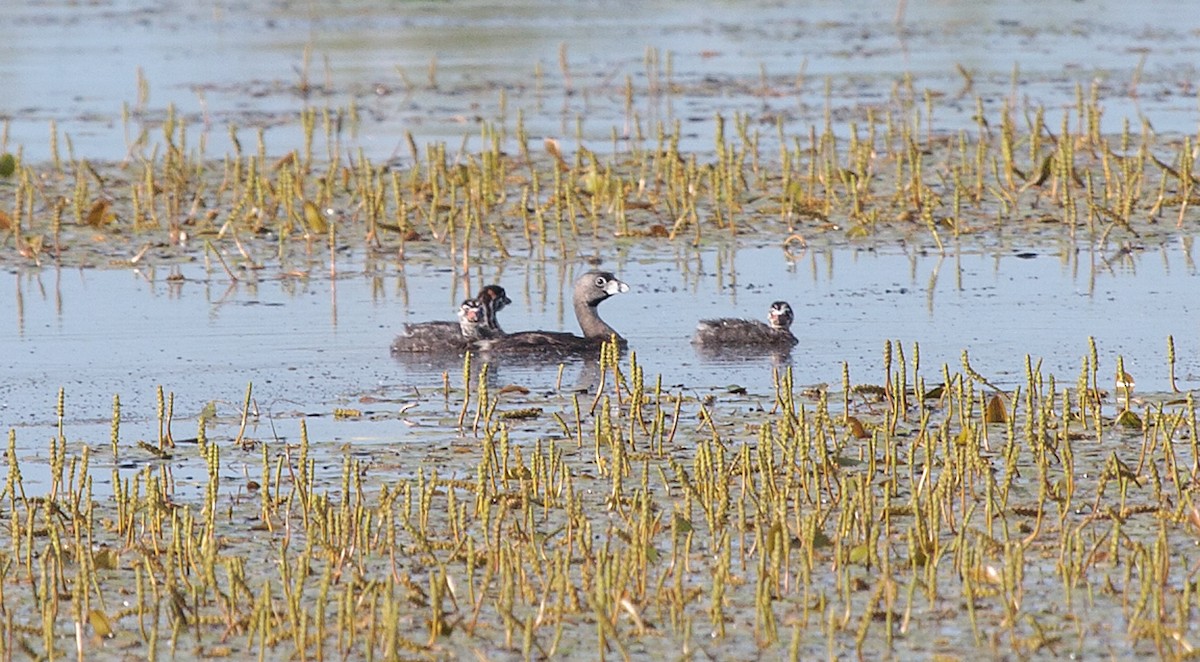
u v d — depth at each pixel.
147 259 25.34
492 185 29.14
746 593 12.05
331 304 22.45
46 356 19.59
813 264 24.66
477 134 35.72
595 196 28.45
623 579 11.77
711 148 33.59
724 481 13.37
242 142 34.94
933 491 13.24
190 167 31.95
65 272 24.47
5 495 13.86
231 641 11.42
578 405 16.03
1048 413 15.57
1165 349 19.20
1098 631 11.26
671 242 26.38
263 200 27.77
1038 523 12.78
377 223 26.88
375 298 22.86
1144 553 11.56
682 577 12.20
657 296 22.81
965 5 60.66
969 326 20.56
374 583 11.35
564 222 27.77
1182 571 12.23
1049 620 11.43
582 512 13.23
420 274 24.44
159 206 29.00
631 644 11.20
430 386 18.30
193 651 11.27
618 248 26.02
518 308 22.55
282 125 37.06
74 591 11.78
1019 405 16.78
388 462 15.16
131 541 13.12
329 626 11.61
